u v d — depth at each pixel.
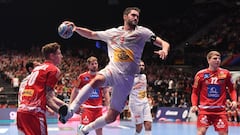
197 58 30.33
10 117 21.75
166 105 23.41
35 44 36.50
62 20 37.12
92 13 37.75
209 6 40.47
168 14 39.69
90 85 6.34
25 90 6.49
